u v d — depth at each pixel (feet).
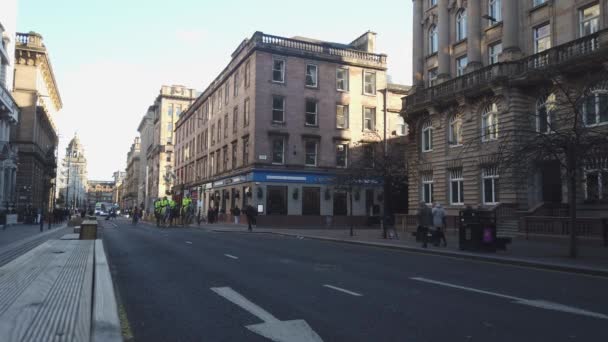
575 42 71.72
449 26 102.06
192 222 145.59
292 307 23.98
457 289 29.86
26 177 173.47
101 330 16.67
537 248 57.36
